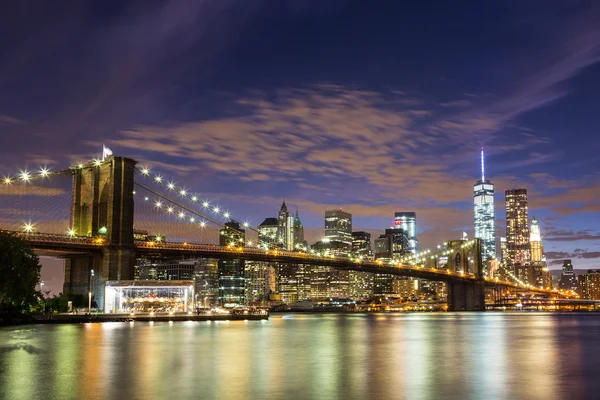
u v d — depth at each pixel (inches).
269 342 3560.5
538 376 2107.5
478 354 2908.5
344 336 4318.4
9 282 4293.8
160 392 1748.3
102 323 5590.6
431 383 1931.6
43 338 3595.0
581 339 4052.7
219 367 2310.5
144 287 6456.7
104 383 1900.8
